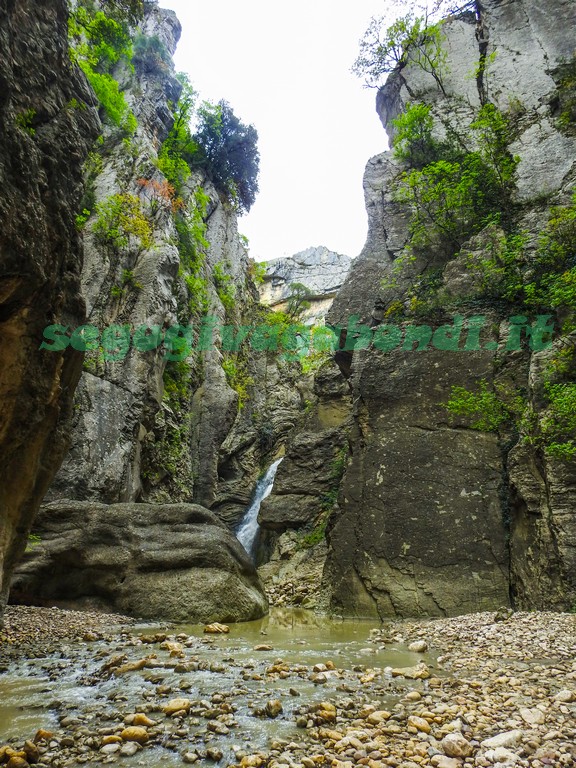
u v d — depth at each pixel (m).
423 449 13.55
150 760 3.73
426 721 4.39
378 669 6.27
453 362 14.23
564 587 10.15
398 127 19.70
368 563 12.83
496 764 3.63
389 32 22.34
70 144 6.99
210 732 4.21
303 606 14.64
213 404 28.88
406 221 18.33
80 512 12.06
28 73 6.34
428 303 15.40
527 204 16.45
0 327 6.35
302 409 36.03
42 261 6.20
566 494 10.82
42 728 4.24
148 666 6.19
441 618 11.34
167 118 32.75
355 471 14.22
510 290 14.41
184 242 29.59
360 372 15.84
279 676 5.87
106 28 28.02
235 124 39.47
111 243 22.30
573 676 5.68
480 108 19.61
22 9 6.32
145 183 25.27
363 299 17.45
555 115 17.92
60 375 7.68
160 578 11.23
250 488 32.62
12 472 7.03
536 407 12.13
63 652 7.20
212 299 32.47
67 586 11.22
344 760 3.71
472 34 21.48
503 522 12.25
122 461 19.38
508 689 5.38
